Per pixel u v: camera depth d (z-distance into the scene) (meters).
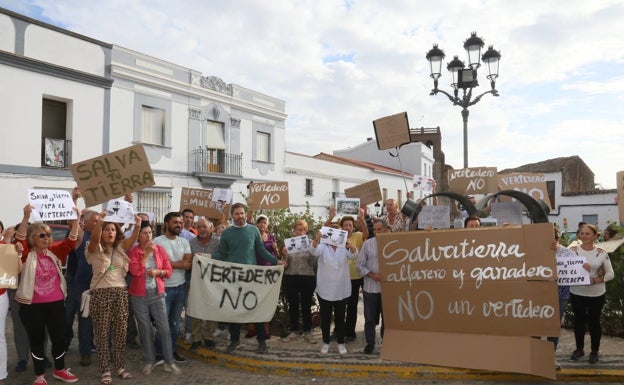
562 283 5.69
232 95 22.05
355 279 7.46
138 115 17.94
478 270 5.75
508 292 5.61
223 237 6.78
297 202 26.45
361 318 9.24
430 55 12.28
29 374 5.98
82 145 16.12
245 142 22.78
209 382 5.77
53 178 15.30
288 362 6.20
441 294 5.87
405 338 5.95
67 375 5.66
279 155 25.06
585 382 5.65
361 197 10.91
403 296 6.03
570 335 7.74
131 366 6.33
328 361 6.21
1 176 14.02
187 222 8.27
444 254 5.92
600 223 26.59
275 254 7.62
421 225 7.39
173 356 6.38
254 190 9.76
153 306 5.92
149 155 18.33
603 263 6.04
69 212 5.74
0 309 5.17
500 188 10.76
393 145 9.56
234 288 6.48
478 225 6.30
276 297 6.62
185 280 7.13
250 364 6.18
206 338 6.95
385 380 5.81
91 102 16.38
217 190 9.96
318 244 6.62
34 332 5.34
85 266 6.29
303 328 7.36
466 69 11.66
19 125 14.41
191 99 20.03
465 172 10.89
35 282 5.37
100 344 5.58
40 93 14.93
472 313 5.71
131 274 5.84
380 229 6.75
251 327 7.54
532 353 5.41
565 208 27.86
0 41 13.97
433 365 5.82
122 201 5.69
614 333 7.64
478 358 5.55
